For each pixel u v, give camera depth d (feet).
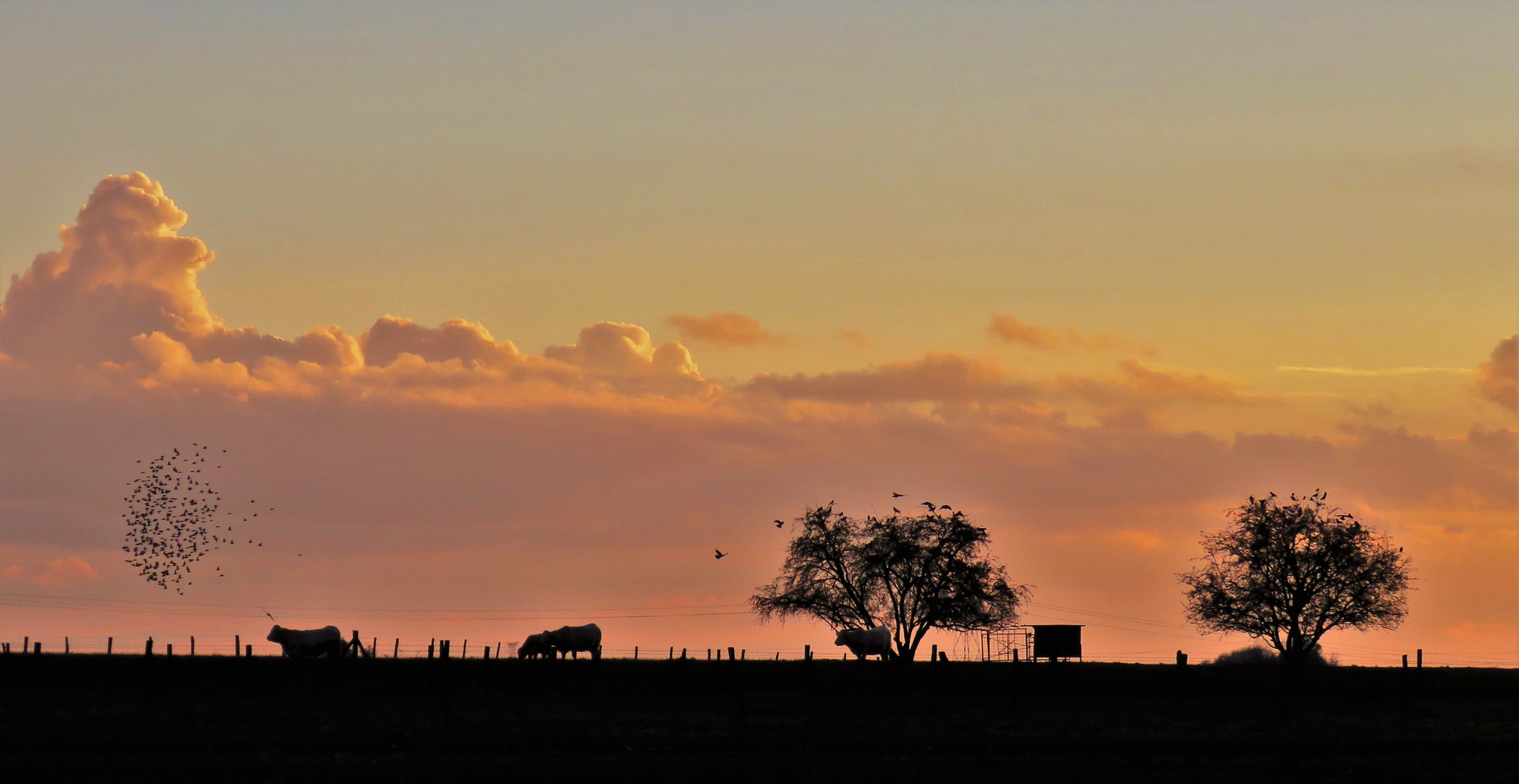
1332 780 137.59
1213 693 282.77
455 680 263.08
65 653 294.05
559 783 130.21
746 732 175.11
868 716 204.23
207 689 240.12
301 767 136.46
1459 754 157.99
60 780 127.03
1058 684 289.12
